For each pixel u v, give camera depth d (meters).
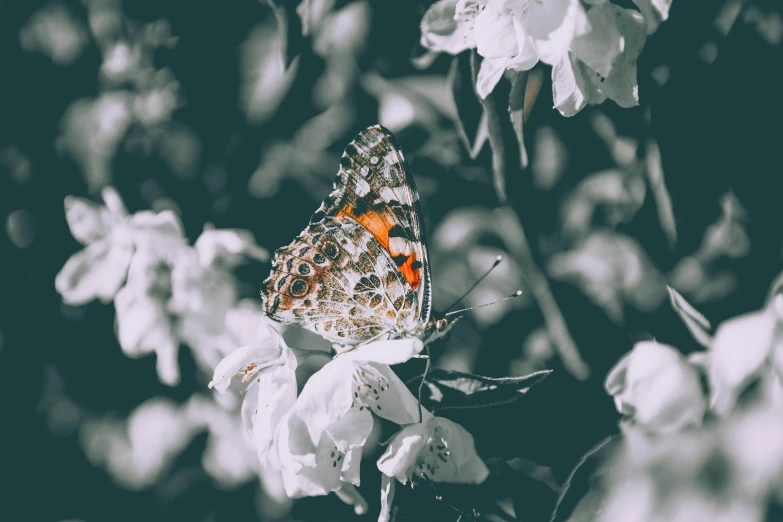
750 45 0.32
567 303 0.35
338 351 0.33
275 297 0.34
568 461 0.32
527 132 0.35
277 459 0.32
